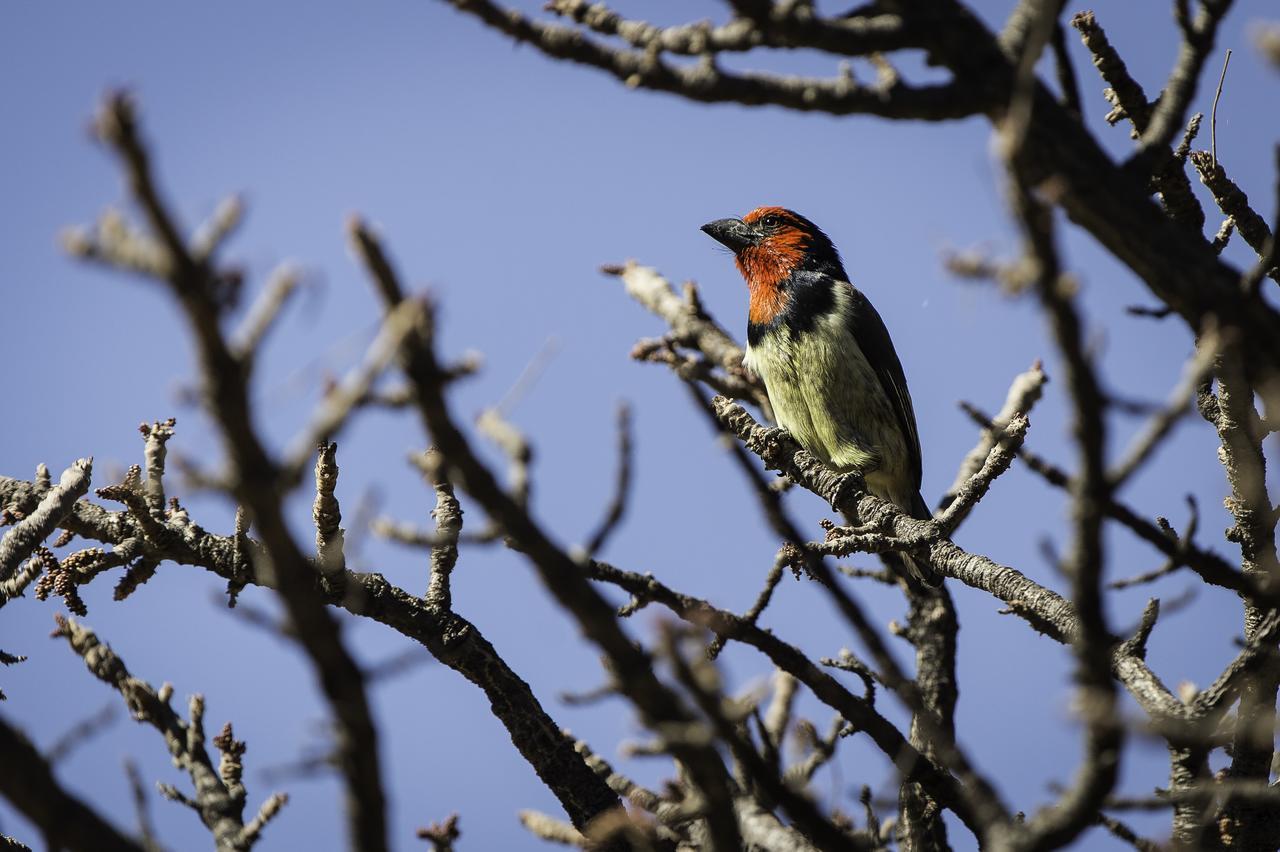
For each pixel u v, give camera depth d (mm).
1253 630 7945
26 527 7223
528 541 4242
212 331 3236
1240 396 7508
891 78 5266
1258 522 7762
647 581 7172
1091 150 5336
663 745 4559
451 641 8062
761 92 5195
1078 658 4234
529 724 8109
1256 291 5344
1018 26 5332
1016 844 4559
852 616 5293
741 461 5387
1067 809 4473
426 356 3719
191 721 7445
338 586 7613
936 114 5266
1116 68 6977
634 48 5195
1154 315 6648
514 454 5035
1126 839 7125
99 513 8375
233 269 3277
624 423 5145
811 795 7066
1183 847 6535
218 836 6918
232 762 7301
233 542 7867
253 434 3414
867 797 7754
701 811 4906
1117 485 3982
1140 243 5363
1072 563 4121
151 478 8148
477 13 5121
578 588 4340
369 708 3961
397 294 3557
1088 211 5340
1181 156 7098
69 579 7781
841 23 5172
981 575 8383
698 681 4449
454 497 8016
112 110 2975
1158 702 6785
